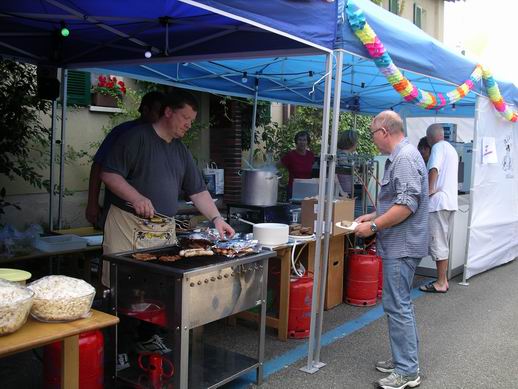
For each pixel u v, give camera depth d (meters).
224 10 2.60
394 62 3.99
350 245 5.48
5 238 4.07
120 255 3.06
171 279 2.75
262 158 9.23
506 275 6.83
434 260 5.91
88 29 4.25
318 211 3.61
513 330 4.62
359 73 6.06
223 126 8.73
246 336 4.33
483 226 6.59
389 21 4.14
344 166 5.58
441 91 6.47
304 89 7.14
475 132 6.20
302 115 9.71
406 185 3.21
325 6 3.37
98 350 2.77
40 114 6.32
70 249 4.28
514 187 7.49
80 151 6.77
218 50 3.94
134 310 2.96
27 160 6.20
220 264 2.89
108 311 3.15
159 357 3.07
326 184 3.75
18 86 5.51
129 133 3.31
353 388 3.42
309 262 4.60
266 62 5.53
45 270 5.12
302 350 4.05
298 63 5.63
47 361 2.70
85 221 6.99
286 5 3.03
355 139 6.04
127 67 5.33
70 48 4.75
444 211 5.75
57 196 6.65
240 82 6.48
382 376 3.61
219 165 8.80
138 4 3.56
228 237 3.62
